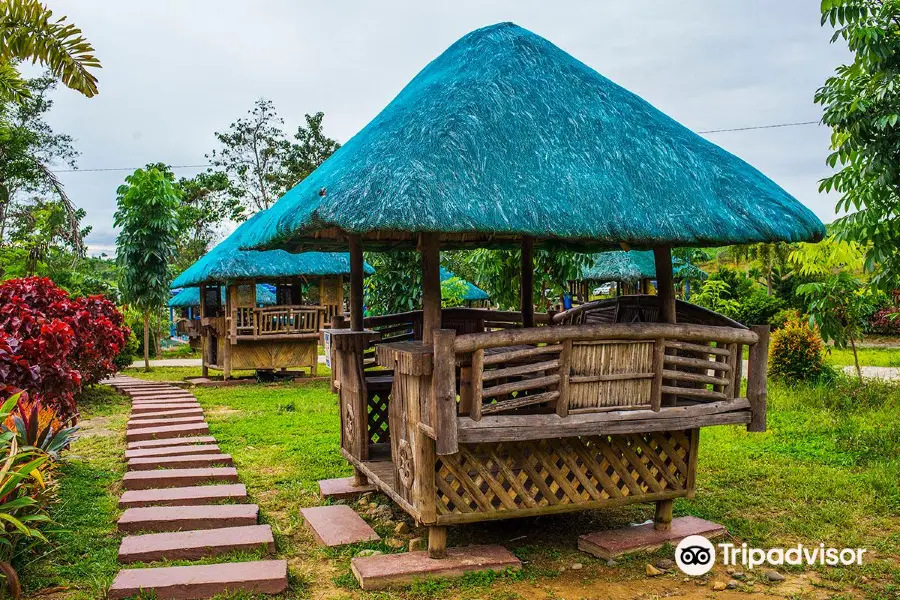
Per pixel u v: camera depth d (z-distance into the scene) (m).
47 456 4.10
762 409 4.75
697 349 4.60
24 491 4.26
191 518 4.95
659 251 4.70
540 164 4.30
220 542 4.52
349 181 3.87
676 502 5.72
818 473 6.38
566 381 4.21
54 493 4.96
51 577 4.04
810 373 10.81
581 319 5.98
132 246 16.80
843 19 6.37
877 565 4.39
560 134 4.56
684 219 4.30
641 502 4.84
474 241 7.29
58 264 20.20
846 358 16.81
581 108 4.84
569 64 5.21
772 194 4.79
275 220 4.66
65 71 6.77
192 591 3.84
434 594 3.99
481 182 3.99
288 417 9.61
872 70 6.52
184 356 24.86
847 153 6.76
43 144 30.59
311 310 14.03
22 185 27.58
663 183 4.52
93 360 10.97
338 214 3.68
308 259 13.66
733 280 23.05
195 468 6.63
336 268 13.79
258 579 3.93
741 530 5.07
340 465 6.92
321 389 13.11
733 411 4.75
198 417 9.29
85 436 8.28
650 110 5.24
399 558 4.35
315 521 5.16
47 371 6.60
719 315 4.92
